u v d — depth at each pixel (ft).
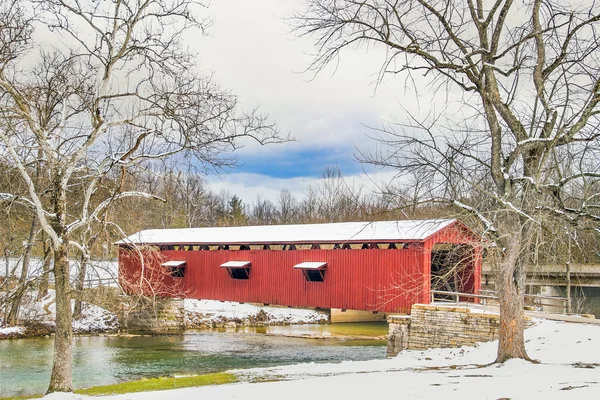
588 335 63.21
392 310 90.58
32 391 65.92
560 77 46.14
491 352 65.00
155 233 128.16
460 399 31.45
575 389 32.99
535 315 77.97
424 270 86.69
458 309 73.56
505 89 49.32
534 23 48.91
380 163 46.21
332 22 47.32
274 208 281.33
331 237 99.76
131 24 49.65
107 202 52.31
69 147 53.52
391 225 97.25
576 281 100.78
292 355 92.58
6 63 48.24
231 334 119.65
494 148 49.01
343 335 119.85
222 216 242.37
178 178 52.47
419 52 47.60
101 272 124.16
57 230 50.65
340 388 39.06
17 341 100.27
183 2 50.70
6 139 45.85
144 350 97.71
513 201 45.70
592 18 45.19
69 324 50.70
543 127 48.32
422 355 69.92
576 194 54.39
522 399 30.40
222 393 40.57
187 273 121.19
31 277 53.11
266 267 109.70
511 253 47.11
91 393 48.91
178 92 51.21
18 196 49.42
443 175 45.70
